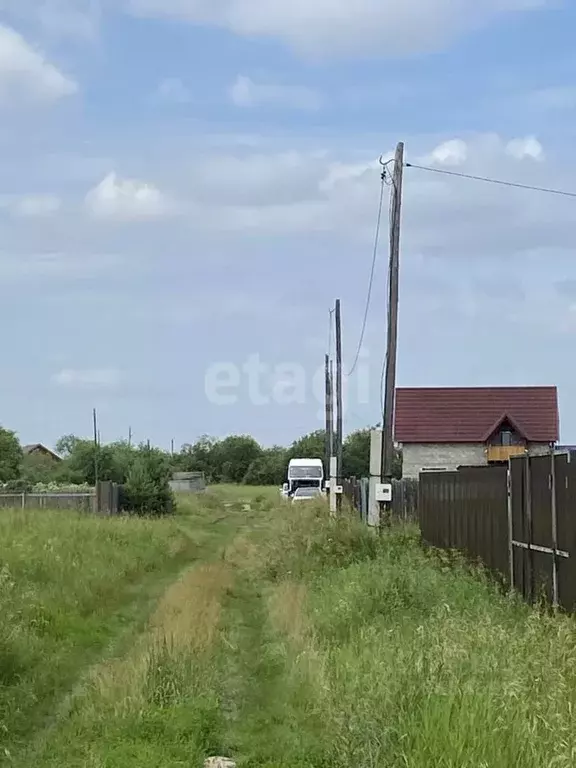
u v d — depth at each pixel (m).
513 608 12.77
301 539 21.28
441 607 12.12
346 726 7.99
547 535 12.61
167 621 15.03
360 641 11.14
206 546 31.88
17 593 14.77
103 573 19.30
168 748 8.67
